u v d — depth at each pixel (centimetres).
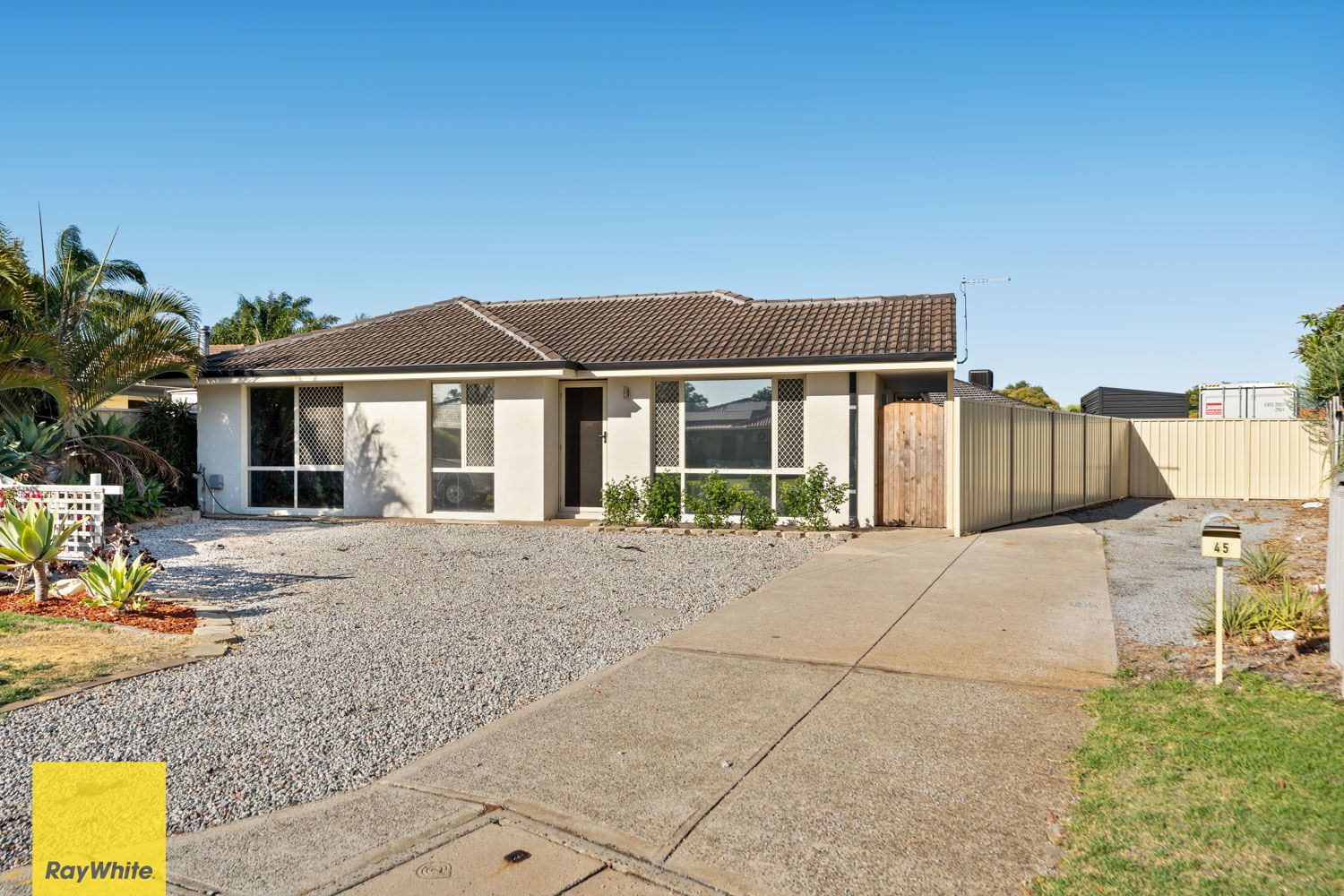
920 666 625
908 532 1325
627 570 1020
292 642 699
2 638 690
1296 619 673
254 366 1572
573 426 1535
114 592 773
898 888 337
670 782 433
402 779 442
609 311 1777
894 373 1403
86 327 1487
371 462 1547
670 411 1453
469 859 362
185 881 347
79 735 492
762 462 1409
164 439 1666
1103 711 512
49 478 1295
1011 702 545
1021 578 958
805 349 1364
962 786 423
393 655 662
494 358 1449
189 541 1255
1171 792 398
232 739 490
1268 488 1905
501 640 709
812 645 686
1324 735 455
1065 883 331
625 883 344
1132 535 1311
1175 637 692
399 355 1536
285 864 359
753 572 1007
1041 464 1585
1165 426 1991
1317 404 1720
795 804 408
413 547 1193
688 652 668
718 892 338
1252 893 315
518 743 486
